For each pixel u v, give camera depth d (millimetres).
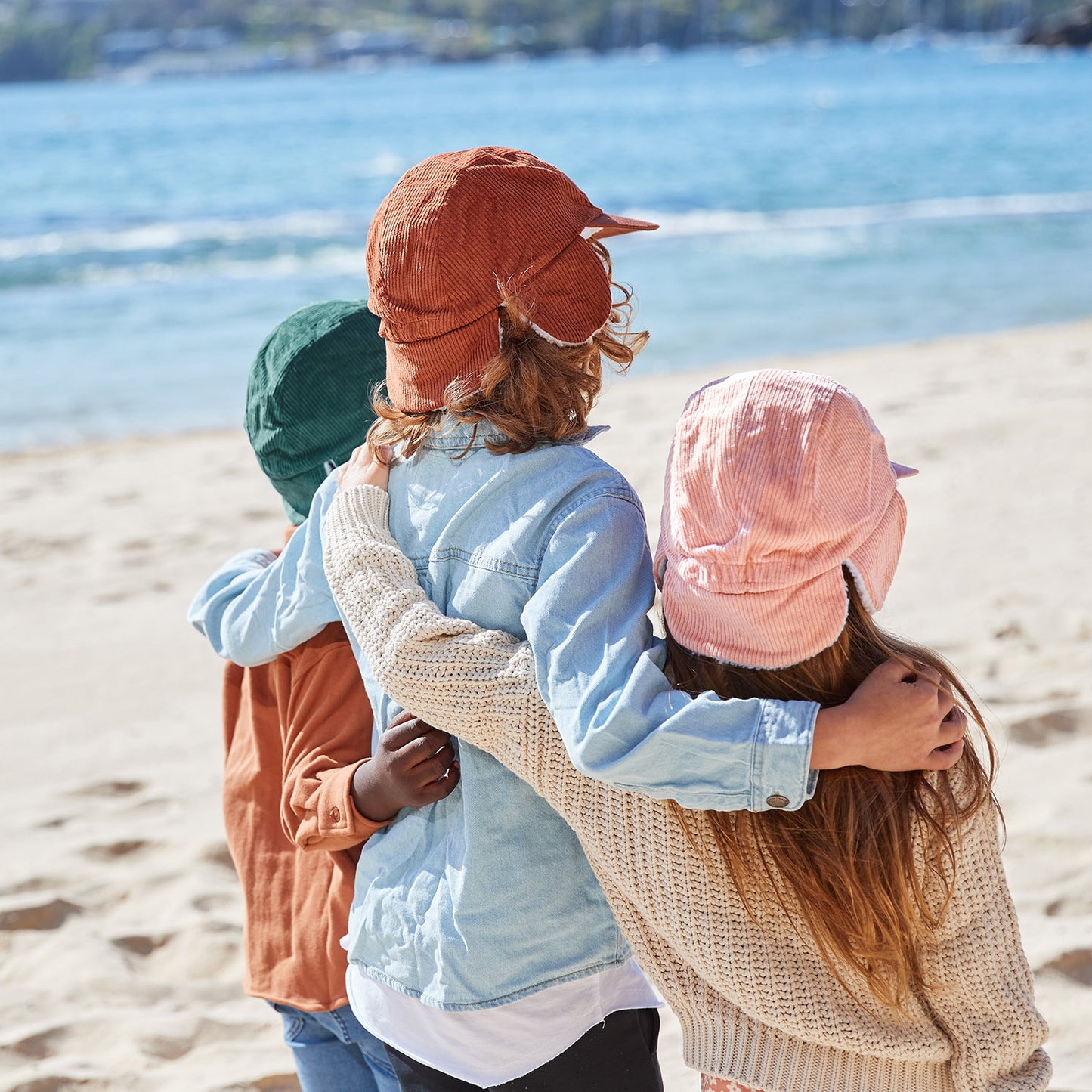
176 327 13758
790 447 1276
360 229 21125
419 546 1520
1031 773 3537
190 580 5758
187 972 2955
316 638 1681
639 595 1382
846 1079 1423
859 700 1278
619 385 10133
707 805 1292
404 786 1472
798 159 32688
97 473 7883
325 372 1797
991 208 22609
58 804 3752
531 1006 1454
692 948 1392
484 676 1388
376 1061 1710
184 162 34438
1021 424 7609
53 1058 2654
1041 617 4652
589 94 82125
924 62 140000
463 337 1425
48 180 29906
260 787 1806
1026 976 1387
